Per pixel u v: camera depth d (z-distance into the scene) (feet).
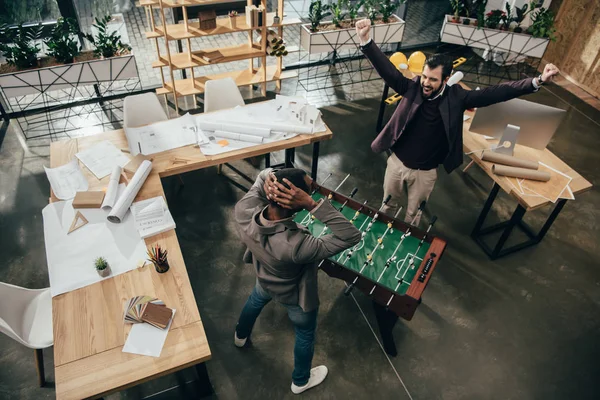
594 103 18.38
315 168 12.97
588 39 18.30
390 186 11.29
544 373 9.86
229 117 11.82
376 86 18.74
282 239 6.31
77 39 16.94
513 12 19.08
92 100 16.87
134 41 19.27
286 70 19.19
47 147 14.75
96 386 6.48
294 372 8.87
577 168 15.25
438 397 9.37
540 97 18.58
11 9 15.78
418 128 9.91
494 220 13.26
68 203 9.26
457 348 10.20
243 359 9.78
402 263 8.61
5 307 7.97
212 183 13.88
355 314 10.73
